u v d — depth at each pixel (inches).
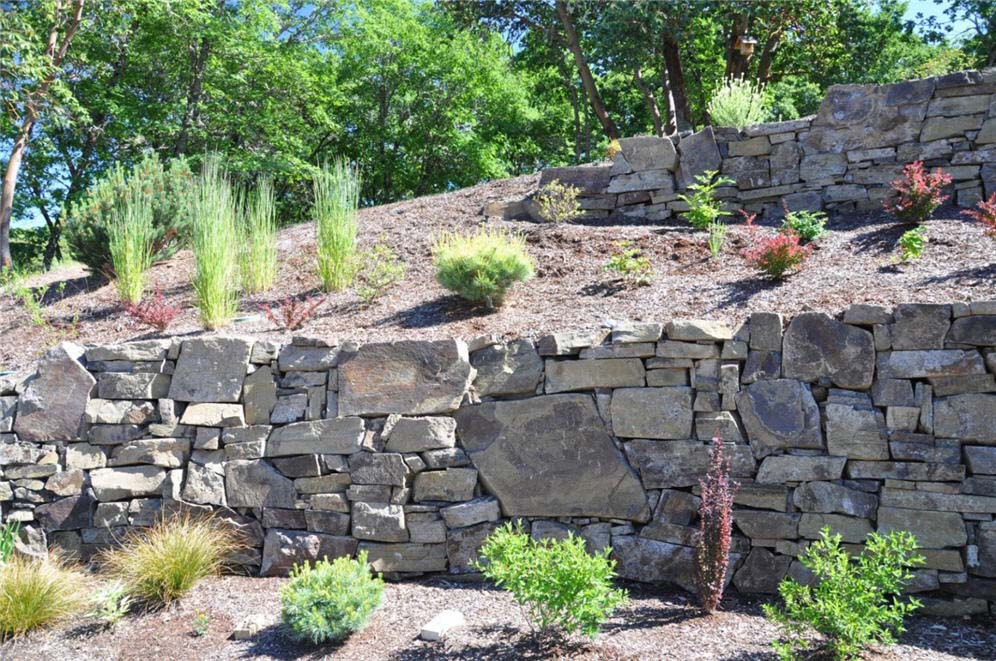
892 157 288.4
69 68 609.0
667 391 177.6
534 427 184.7
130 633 163.2
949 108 281.6
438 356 193.6
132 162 708.0
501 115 916.6
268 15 684.7
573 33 611.5
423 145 891.4
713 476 168.7
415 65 845.2
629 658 135.7
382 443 192.2
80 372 217.5
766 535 167.5
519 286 259.8
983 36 661.9
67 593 175.9
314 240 342.3
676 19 535.8
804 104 625.0
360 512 190.5
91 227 320.2
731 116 344.2
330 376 201.2
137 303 264.7
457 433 189.9
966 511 155.0
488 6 639.1
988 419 156.1
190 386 210.2
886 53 703.1
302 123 754.8
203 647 154.1
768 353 174.2
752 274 235.9
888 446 162.1
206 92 713.0
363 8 799.1
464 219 333.7
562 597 137.6
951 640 143.9
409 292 268.8
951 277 202.1
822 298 201.2
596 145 1005.2
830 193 296.0
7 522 213.5
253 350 208.4
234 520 200.5
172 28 637.3
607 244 282.4
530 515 182.7
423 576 186.4
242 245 302.7
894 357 165.0
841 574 135.6
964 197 278.4
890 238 249.9
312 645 150.9
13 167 490.9
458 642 146.5
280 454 200.1
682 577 169.9
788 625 135.7
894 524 159.0
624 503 176.6
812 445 167.0
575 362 185.2
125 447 211.0
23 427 217.6
